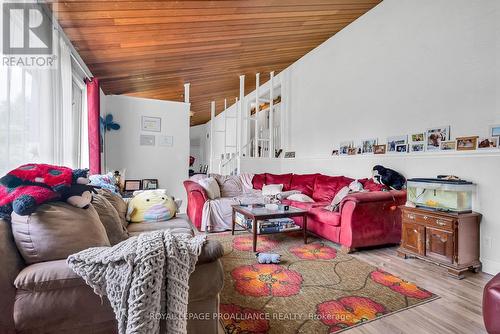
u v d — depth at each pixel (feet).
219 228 12.98
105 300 3.61
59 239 3.86
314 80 16.67
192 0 8.69
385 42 11.98
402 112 11.17
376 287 6.84
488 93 8.32
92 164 11.10
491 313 3.95
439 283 7.13
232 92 23.29
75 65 10.13
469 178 8.68
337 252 9.61
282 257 9.03
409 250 8.95
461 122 9.04
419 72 10.48
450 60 9.41
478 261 8.06
